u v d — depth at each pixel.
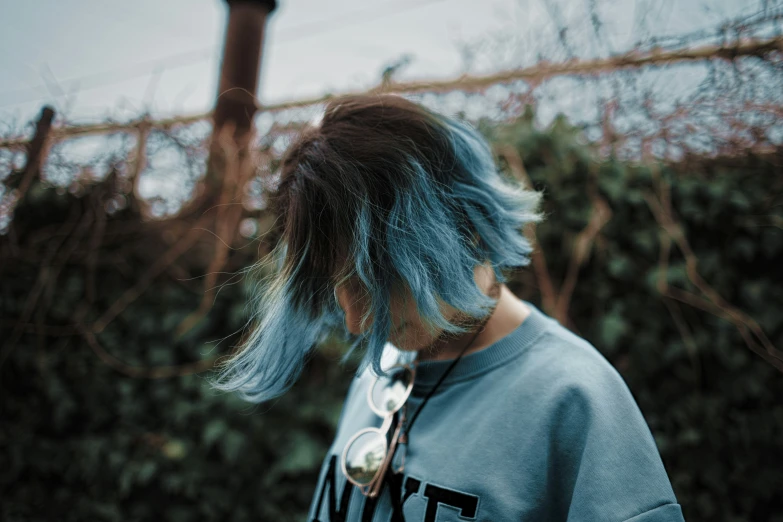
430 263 0.61
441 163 0.66
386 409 0.75
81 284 2.14
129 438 2.03
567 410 0.60
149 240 2.12
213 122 2.04
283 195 0.69
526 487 0.59
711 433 1.70
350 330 0.68
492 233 0.68
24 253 2.09
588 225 1.75
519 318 0.71
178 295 2.09
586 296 1.78
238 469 1.94
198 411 1.98
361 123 0.65
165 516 1.99
